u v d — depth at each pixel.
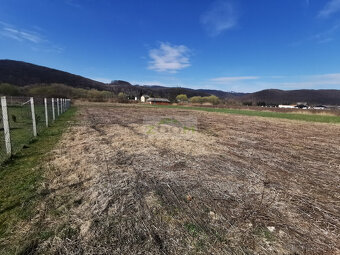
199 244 1.80
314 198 2.77
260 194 2.83
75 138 6.12
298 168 4.06
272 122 14.19
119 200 2.51
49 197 2.51
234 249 1.75
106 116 14.13
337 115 23.72
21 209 2.24
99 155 4.41
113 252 1.67
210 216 2.24
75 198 2.51
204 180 3.25
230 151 5.29
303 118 18.70
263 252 1.73
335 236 1.98
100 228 1.97
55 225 1.99
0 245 1.70
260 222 2.16
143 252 1.68
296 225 2.14
